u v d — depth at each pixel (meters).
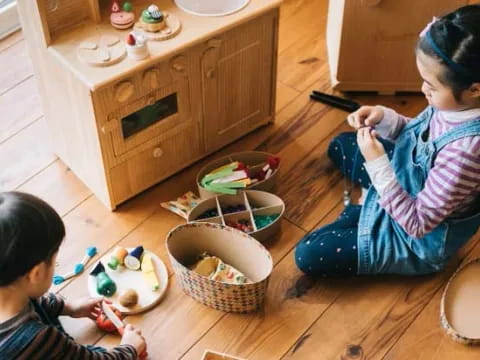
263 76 1.79
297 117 1.96
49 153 1.84
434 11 1.81
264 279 1.42
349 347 1.44
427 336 1.46
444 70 1.22
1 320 1.13
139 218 1.69
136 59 1.46
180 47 1.50
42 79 1.62
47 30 1.47
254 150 1.87
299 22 2.26
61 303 1.38
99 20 1.54
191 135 1.73
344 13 1.83
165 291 1.53
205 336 1.46
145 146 1.63
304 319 1.48
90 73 1.42
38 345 1.12
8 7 2.16
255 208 1.68
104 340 1.44
